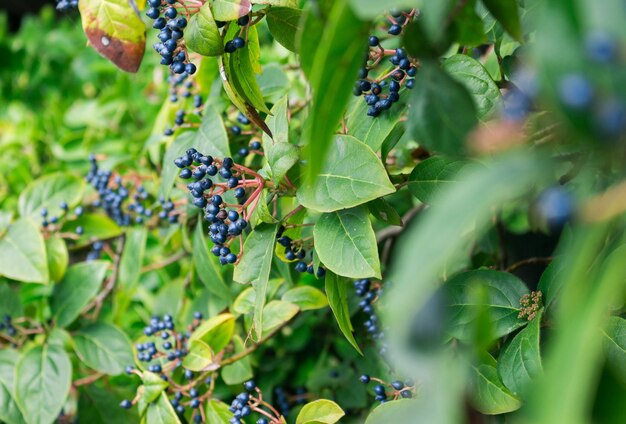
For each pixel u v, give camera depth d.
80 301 1.16
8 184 1.47
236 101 0.90
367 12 0.64
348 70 0.67
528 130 0.71
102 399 1.18
